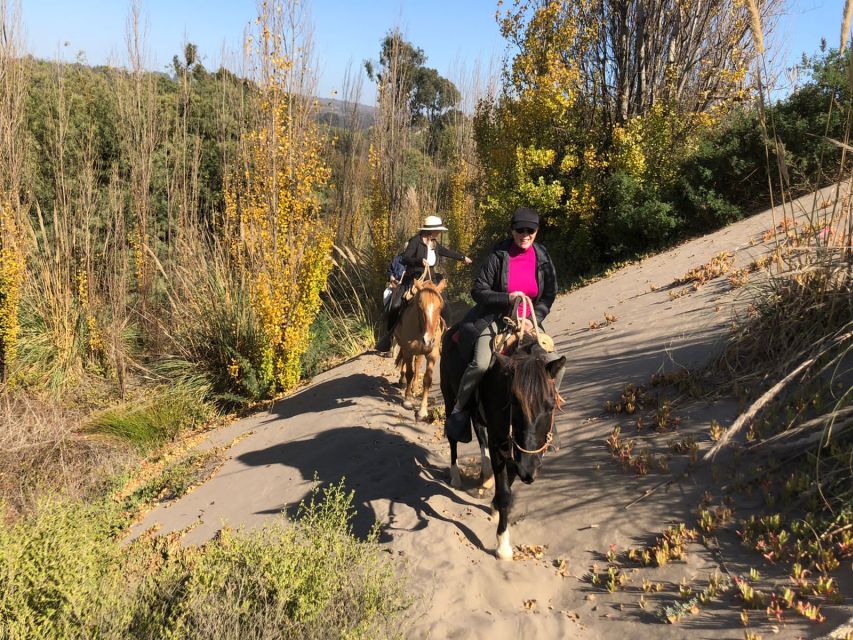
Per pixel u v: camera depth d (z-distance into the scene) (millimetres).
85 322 14562
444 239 23969
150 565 6082
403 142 21719
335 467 7656
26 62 15414
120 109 17359
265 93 11922
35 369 13555
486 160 18750
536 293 5766
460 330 6047
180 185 19141
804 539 4395
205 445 10641
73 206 16672
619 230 15422
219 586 4527
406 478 6984
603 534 5242
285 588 4383
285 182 12219
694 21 16812
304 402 11344
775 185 13375
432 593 4895
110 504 8469
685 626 4070
